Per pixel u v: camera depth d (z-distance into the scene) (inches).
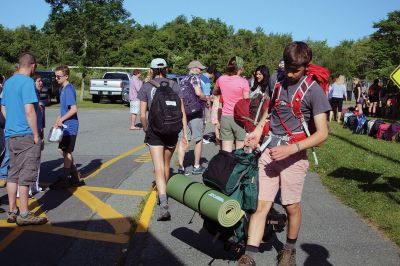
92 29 1239.5
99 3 1267.2
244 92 270.2
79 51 1274.6
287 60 147.8
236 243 165.0
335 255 185.3
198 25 2288.4
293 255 164.4
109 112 901.2
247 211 159.0
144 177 318.7
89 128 618.8
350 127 674.2
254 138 164.6
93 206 247.9
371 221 228.4
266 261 179.5
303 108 151.8
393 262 179.3
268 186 157.8
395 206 249.3
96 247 189.9
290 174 154.9
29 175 211.8
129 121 720.3
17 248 187.9
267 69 273.4
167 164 239.5
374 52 1786.4
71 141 280.8
